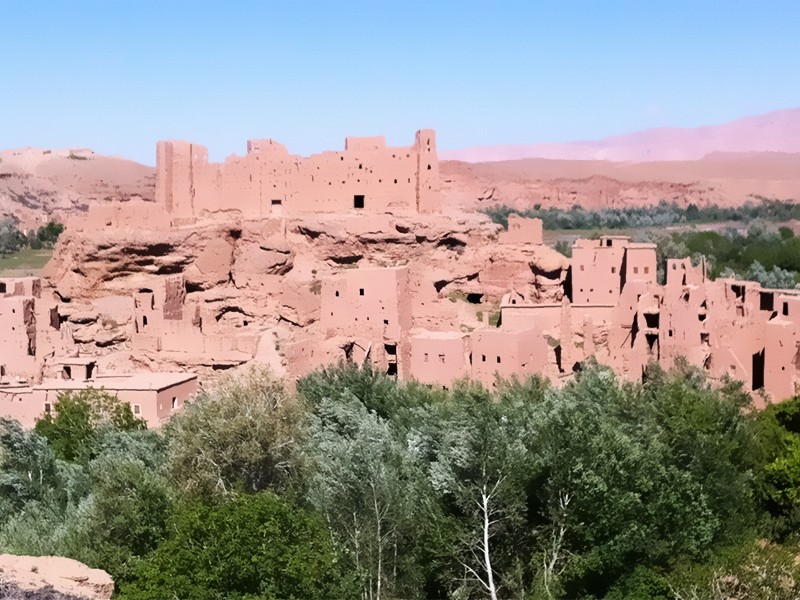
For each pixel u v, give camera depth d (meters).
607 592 46.75
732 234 179.50
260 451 51.31
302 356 77.88
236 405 54.28
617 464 48.78
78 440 66.75
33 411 74.38
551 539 48.84
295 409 56.16
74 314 86.62
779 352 73.19
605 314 85.88
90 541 44.34
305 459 51.78
